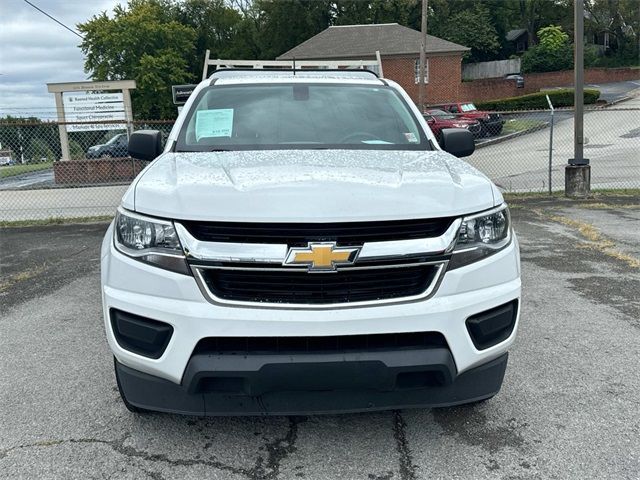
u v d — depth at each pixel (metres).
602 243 7.45
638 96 37.81
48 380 3.72
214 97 4.12
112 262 2.71
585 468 2.73
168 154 3.49
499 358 2.87
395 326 2.52
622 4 63.81
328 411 2.67
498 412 3.27
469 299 2.64
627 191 12.18
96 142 20.38
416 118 4.02
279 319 2.47
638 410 3.26
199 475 2.70
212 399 2.64
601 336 4.38
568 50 50.59
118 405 3.37
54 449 2.91
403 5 53.25
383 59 40.53
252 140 3.70
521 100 36.25
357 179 2.79
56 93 18.89
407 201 2.63
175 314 2.52
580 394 3.47
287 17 52.94
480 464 2.78
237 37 57.72
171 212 2.58
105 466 2.76
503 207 2.92
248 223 2.51
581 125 11.70
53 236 9.21
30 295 5.72
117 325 2.68
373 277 2.57
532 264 6.54
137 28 44.41
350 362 2.48
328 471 2.73
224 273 2.54
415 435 3.04
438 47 40.34
